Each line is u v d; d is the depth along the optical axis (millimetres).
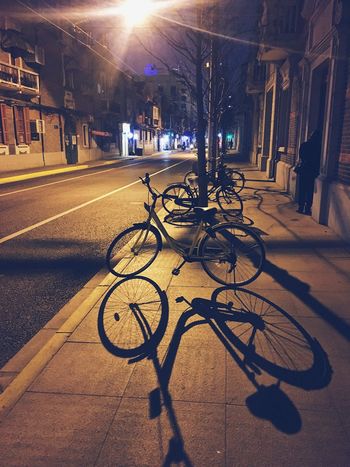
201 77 8344
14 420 2439
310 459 2115
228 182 10359
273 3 11195
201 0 7914
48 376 2893
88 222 8703
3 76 21578
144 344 3338
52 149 27219
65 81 29078
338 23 6926
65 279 5227
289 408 2520
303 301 4172
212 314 3885
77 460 2133
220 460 2115
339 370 2939
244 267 5238
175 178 18172
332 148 7547
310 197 8922
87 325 3684
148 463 2107
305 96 10367
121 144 43625
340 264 5348
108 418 2449
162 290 4527
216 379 2836
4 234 7680
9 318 4105
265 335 3467
